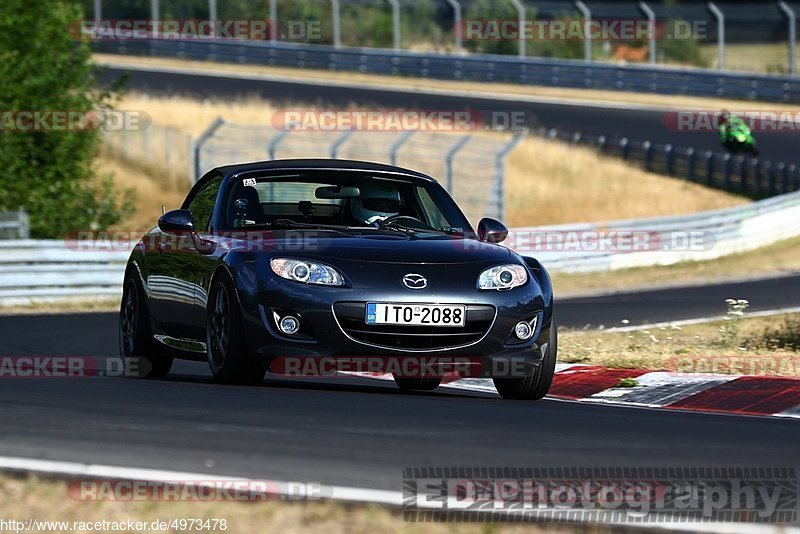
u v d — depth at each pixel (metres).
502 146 100.50
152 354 30.06
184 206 30.67
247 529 13.41
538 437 19.62
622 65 155.88
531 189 113.12
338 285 24.41
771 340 39.62
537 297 25.59
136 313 30.44
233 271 25.25
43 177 76.06
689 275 77.31
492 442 18.95
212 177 29.80
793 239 92.50
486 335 24.70
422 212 28.62
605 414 23.28
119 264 62.00
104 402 22.64
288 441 18.53
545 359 25.91
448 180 97.00
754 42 174.75
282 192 28.44
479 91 155.38
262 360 24.69
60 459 17.06
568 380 30.23
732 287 69.88
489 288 25.03
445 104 141.38
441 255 25.66
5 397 23.45
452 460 17.33
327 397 24.12
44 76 75.06
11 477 15.79
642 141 130.75
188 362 36.53
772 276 76.31
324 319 24.17
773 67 169.00
